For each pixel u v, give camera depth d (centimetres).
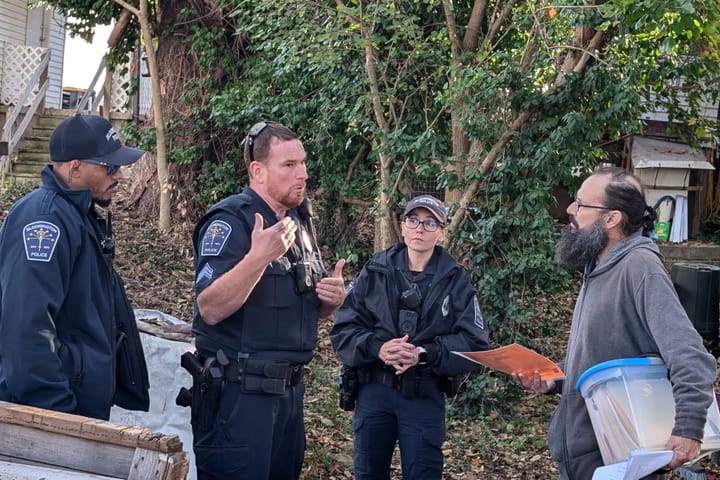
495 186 685
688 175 1398
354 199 1084
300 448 357
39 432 264
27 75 1670
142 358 341
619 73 655
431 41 806
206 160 1206
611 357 312
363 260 1143
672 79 767
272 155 339
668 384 304
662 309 300
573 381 324
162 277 1045
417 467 395
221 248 327
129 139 1248
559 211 1319
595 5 657
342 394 415
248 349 326
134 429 253
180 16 1173
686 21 605
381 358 390
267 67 1059
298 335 337
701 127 839
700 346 296
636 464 284
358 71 846
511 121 684
